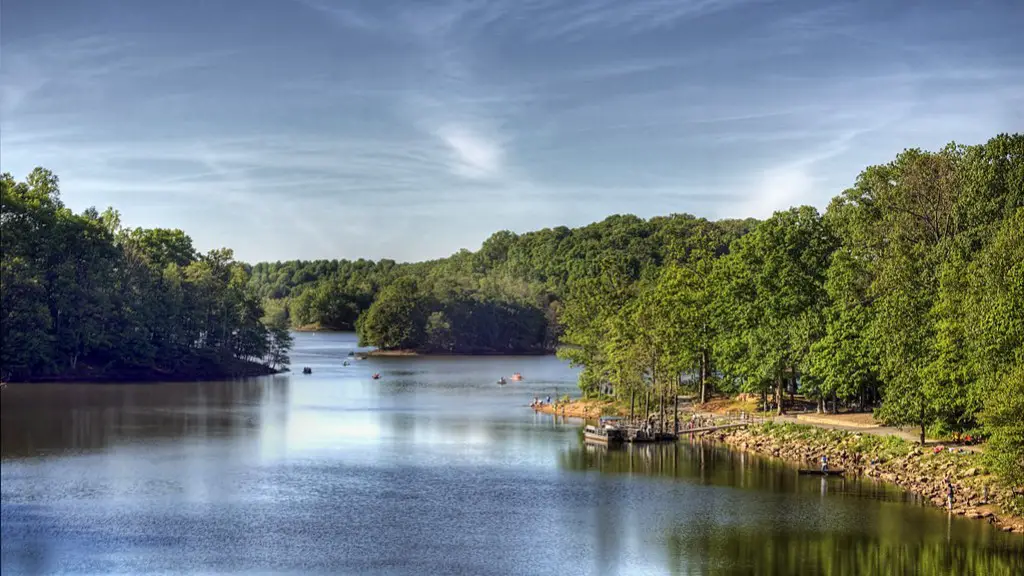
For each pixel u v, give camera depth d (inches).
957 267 3607.3
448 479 3695.9
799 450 4254.4
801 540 2812.5
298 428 5182.1
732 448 4542.3
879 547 2733.8
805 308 4874.5
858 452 4010.8
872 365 4168.3
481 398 7130.9
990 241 3718.0
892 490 3489.2
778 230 5068.9
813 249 4997.5
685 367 5359.3
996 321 3132.4
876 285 4015.8
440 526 2962.6
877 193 4793.3
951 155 4505.4
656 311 5108.3
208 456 4163.4
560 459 4195.4
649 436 4741.6
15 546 2682.1
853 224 4901.6
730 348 5187.0
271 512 3110.2
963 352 3398.1
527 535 2871.6
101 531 2849.4
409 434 5009.8
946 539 2810.0
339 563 2571.4
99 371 7642.7
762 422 4849.9
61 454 4148.6
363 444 4606.3
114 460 4015.8
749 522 3024.1
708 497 3383.4
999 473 2901.1
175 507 3152.1
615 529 2942.9
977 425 3654.0
